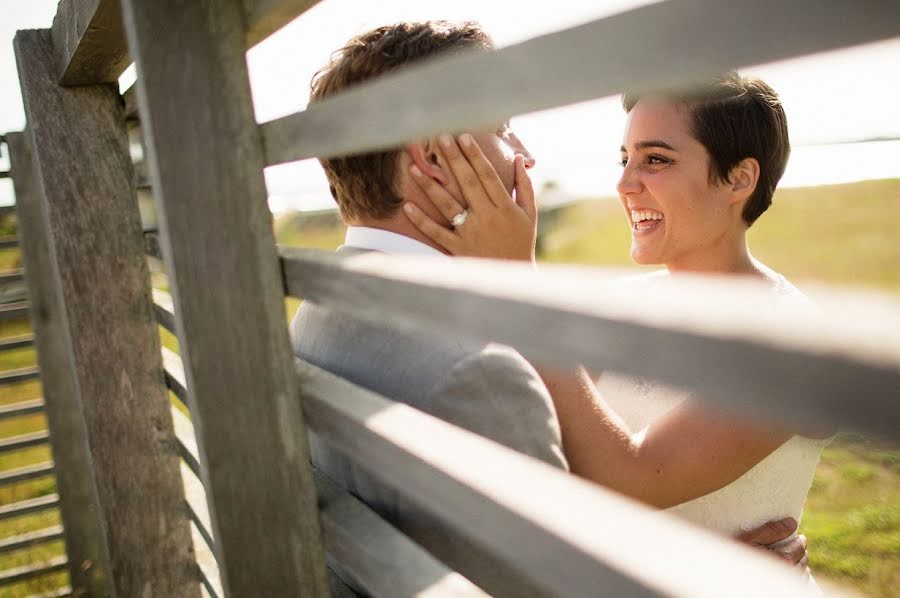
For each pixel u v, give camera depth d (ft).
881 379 1.05
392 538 3.29
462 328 2.19
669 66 1.38
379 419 2.90
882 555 12.62
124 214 7.41
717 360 1.34
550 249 28.14
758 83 6.64
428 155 4.69
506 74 1.84
